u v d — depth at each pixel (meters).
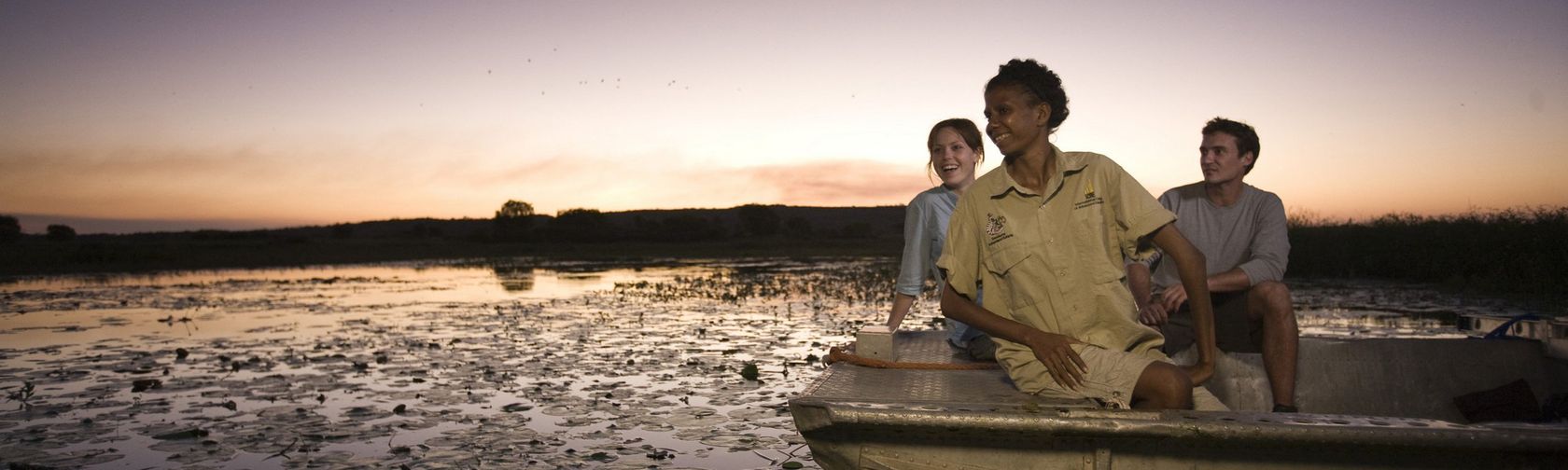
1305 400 3.80
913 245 4.36
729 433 5.24
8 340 9.95
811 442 2.78
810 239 59.94
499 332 10.47
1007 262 3.22
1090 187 3.14
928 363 3.66
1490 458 2.42
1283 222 4.08
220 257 34.81
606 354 8.51
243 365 8.02
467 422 5.59
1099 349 3.05
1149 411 2.54
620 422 5.56
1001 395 3.15
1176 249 3.08
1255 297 3.78
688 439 5.09
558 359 8.21
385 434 5.29
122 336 10.34
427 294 17.03
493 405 6.11
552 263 32.72
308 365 7.99
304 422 5.64
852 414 2.62
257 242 52.16
